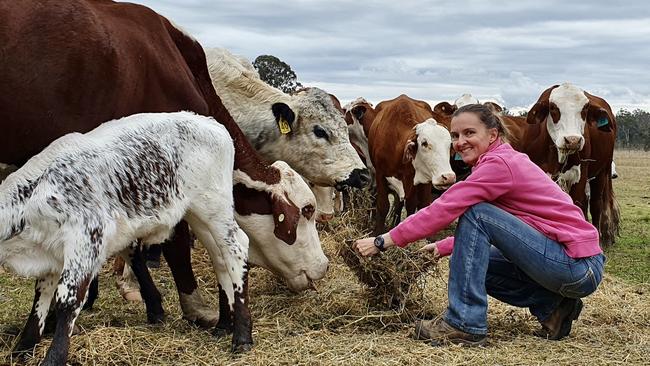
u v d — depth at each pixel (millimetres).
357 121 12641
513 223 4746
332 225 7531
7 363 4289
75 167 4152
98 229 4160
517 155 4895
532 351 4738
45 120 4531
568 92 10055
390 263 5453
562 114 9953
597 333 5223
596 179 11336
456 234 4891
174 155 4590
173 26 5699
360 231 6934
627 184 24922
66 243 4074
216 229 4824
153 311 5375
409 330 5109
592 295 6359
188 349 4688
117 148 4348
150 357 4484
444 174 9742
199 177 4715
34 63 4398
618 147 72812
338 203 10023
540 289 5059
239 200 5500
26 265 4160
